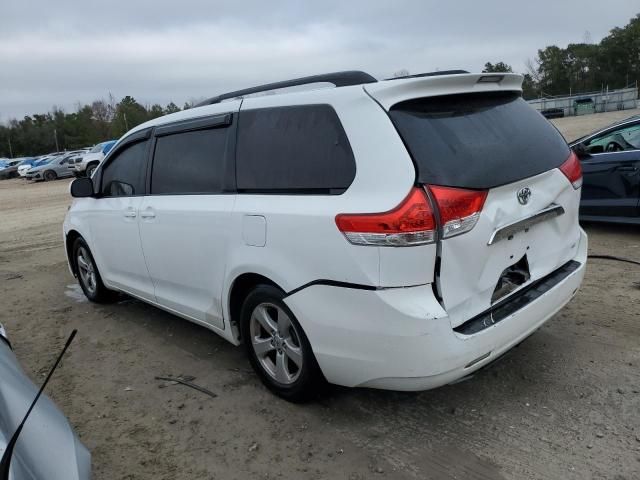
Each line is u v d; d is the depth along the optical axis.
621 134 6.90
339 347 2.92
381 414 3.33
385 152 2.76
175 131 4.16
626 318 4.35
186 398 3.70
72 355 4.57
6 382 2.26
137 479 2.92
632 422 3.04
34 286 6.89
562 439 2.95
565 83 100.50
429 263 2.66
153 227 4.21
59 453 2.00
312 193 3.04
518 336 3.03
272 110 3.40
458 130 2.92
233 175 3.57
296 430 3.23
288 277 3.08
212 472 2.93
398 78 3.15
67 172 32.31
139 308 5.62
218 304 3.75
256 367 3.63
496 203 2.86
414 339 2.66
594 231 7.25
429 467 2.83
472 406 3.33
